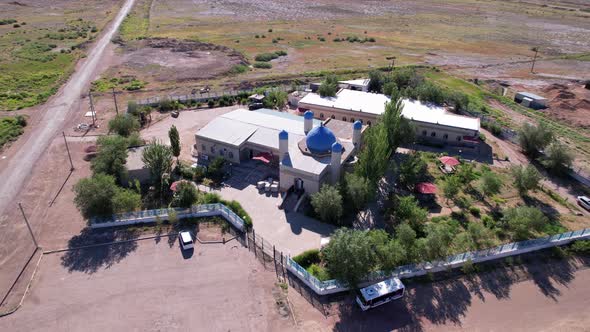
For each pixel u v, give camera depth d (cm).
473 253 4834
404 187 6356
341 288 4425
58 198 5956
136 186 5988
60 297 4272
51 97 10038
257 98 9381
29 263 4712
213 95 9938
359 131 6488
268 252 4959
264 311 4188
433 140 7944
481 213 5797
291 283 4541
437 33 18688
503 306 4391
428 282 4634
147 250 4941
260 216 5609
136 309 4153
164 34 16875
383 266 4547
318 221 5544
